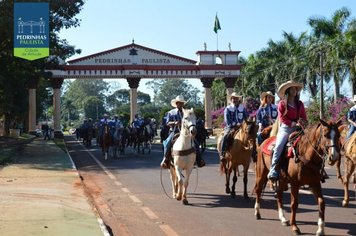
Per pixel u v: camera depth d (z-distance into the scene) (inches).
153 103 6141.7
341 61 1625.2
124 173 736.3
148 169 790.5
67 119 6309.1
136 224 374.9
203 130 1143.0
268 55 2348.7
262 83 2335.1
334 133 300.0
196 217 394.9
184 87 6038.4
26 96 2176.4
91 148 1464.1
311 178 317.4
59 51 1373.0
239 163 477.4
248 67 2385.6
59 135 2164.1
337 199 465.7
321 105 1429.6
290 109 343.6
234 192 491.8
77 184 574.6
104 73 2155.5
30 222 356.2
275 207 430.0
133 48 2167.8
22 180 607.8
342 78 1642.5
